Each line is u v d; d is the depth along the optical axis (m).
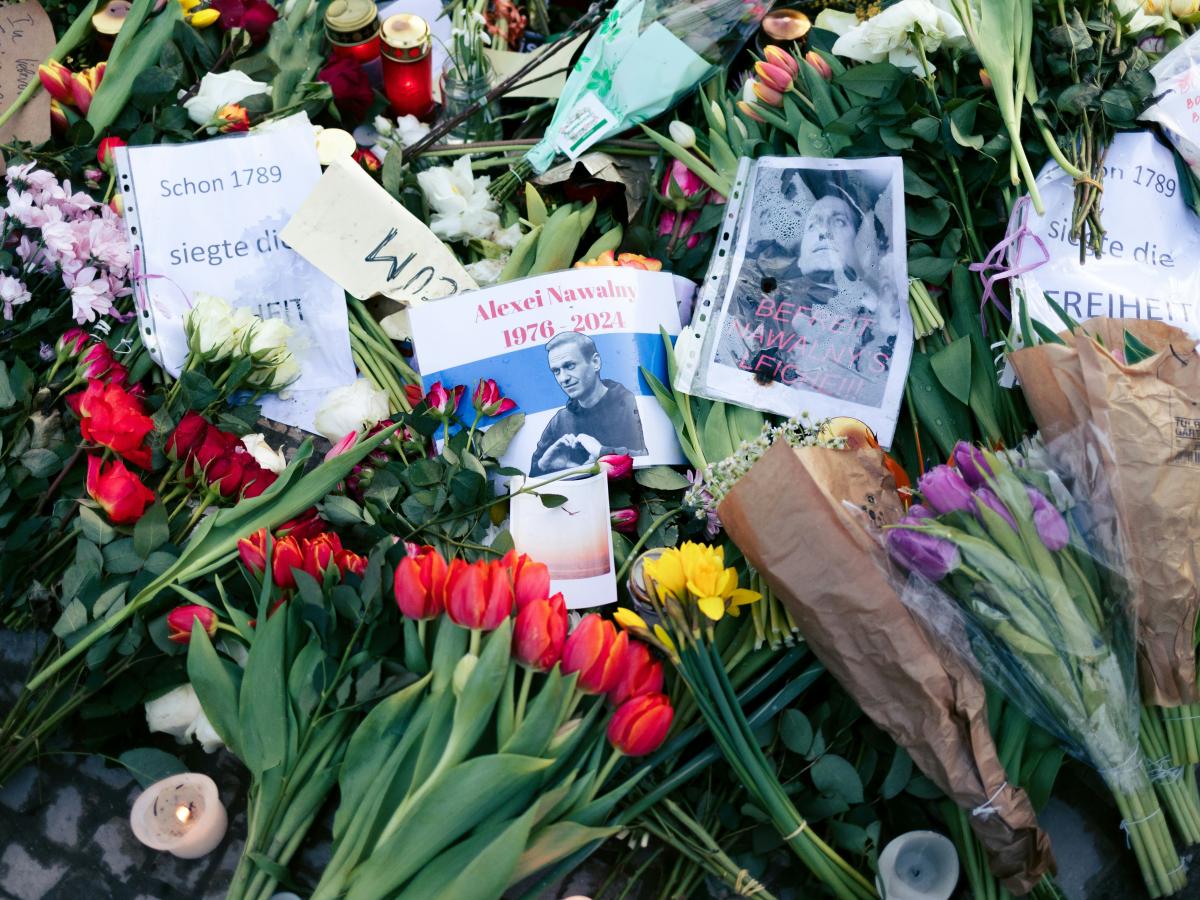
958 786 1.27
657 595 1.35
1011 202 1.68
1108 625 1.33
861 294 1.67
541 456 1.58
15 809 1.40
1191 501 1.32
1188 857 1.43
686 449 1.61
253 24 1.98
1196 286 1.64
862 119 1.75
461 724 1.23
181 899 1.36
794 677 1.45
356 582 1.35
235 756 1.43
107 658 1.40
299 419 1.69
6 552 1.46
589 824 1.29
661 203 1.86
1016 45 1.68
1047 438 1.42
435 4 2.12
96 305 1.61
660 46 1.84
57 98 1.81
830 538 1.30
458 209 1.83
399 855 1.19
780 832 1.36
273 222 1.74
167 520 1.45
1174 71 1.70
